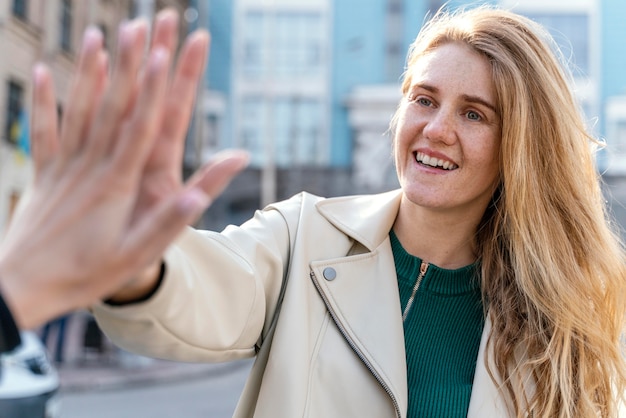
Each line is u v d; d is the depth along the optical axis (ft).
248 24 98.89
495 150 5.99
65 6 62.03
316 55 99.60
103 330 3.68
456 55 5.92
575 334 6.15
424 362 5.89
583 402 6.00
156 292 3.39
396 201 6.24
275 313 5.61
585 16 94.73
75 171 2.19
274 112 99.25
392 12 99.55
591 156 6.60
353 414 5.46
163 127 2.36
